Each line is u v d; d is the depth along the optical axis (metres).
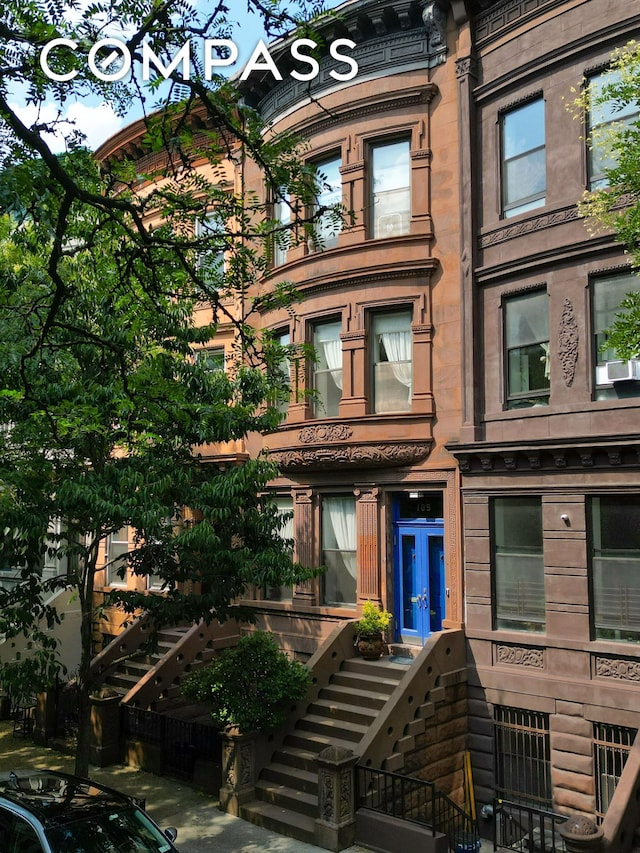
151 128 8.15
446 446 14.59
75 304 11.53
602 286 13.22
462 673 13.98
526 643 13.40
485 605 14.05
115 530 12.53
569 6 13.76
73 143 8.45
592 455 12.74
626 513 12.61
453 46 15.80
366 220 16.55
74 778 8.85
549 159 13.95
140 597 11.66
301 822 11.33
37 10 7.26
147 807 12.52
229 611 12.46
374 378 16.41
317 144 17.39
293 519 17.55
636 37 12.97
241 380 12.81
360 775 11.29
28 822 7.52
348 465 16.06
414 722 12.66
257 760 12.69
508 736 13.62
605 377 12.98
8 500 11.05
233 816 12.11
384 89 16.39
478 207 15.15
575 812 12.39
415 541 15.80
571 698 12.66
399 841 10.41
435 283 15.73
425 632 15.36
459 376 15.09
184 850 10.70
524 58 14.40
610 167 13.10
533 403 14.03
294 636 17.03
